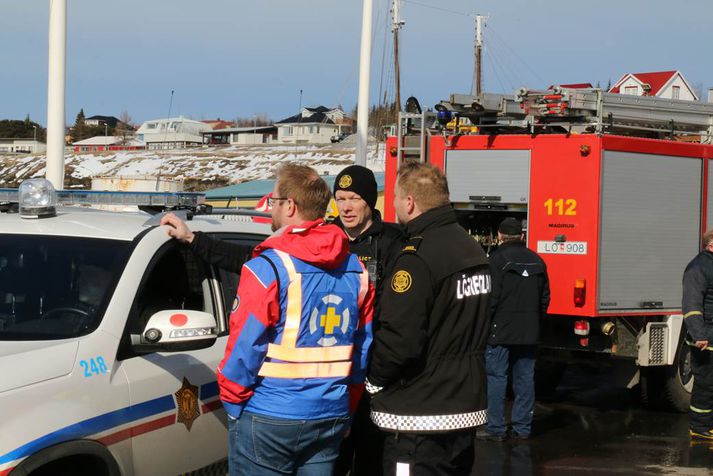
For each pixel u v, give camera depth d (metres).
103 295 4.18
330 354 3.65
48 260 4.37
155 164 38.69
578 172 8.53
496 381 7.69
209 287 4.84
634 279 8.77
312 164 34.53
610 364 9.18
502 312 7.54
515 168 8.91
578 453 7.46
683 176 9.21
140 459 4.11
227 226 5.28
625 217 8.67
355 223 4.82
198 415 4.47
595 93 8.81
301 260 3.61
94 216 4.89
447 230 4.01
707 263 7.50
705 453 7.52
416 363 3.91
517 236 7.58
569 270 8.55
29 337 3.99
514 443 7.75
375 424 4.05
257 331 3.49
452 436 3.95
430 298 3.86
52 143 10.45
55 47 10.38
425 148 9.44
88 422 3.80
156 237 4.57
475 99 8.75
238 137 93.00
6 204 5.24
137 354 4.18
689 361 9.23
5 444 3.46
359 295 3.78
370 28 14.34
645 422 8.73
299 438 3.59
